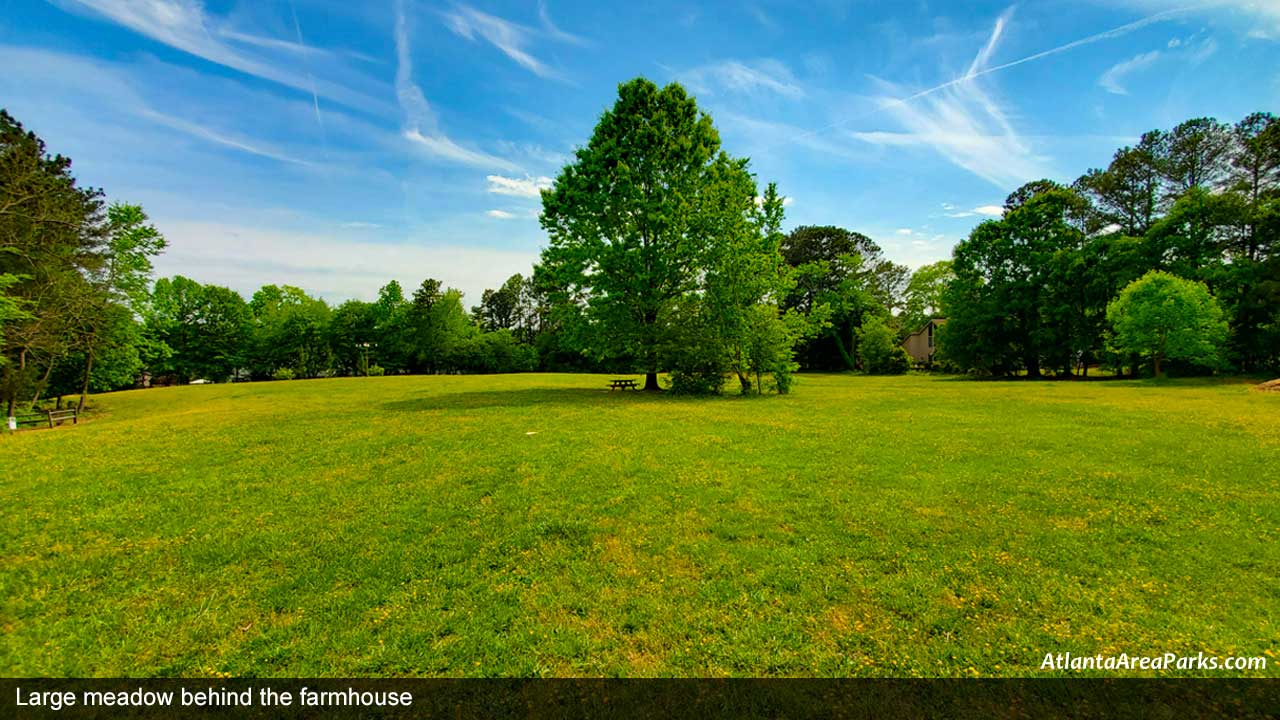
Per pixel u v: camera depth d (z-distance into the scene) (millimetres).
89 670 3561
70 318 20938
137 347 29938
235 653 3727
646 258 23359
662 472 8258
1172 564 4797
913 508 6418
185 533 6000
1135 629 3793
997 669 3396
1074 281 35625
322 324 57469
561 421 13734
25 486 8000
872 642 3730
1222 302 29406
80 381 26281
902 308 63188
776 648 3660
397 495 7344
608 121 23797
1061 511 6234
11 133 19844
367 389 28922
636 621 4035
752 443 10508
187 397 28109
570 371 60312
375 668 3531
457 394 23391
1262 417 12922
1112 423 12344
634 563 5059
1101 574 4645
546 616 4133
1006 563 4883
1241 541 5258
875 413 15055
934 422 13047
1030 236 37938
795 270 24312
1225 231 30484
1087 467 8203
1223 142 31906
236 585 4738
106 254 23750
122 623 4145
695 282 23547
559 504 6801
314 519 6426
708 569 4898
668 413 15336
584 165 23953
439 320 58969
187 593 4598
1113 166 36594
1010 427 12047
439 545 5574
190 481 8203
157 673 3527
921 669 3422
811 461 8898
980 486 7270
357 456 9812
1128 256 32812
